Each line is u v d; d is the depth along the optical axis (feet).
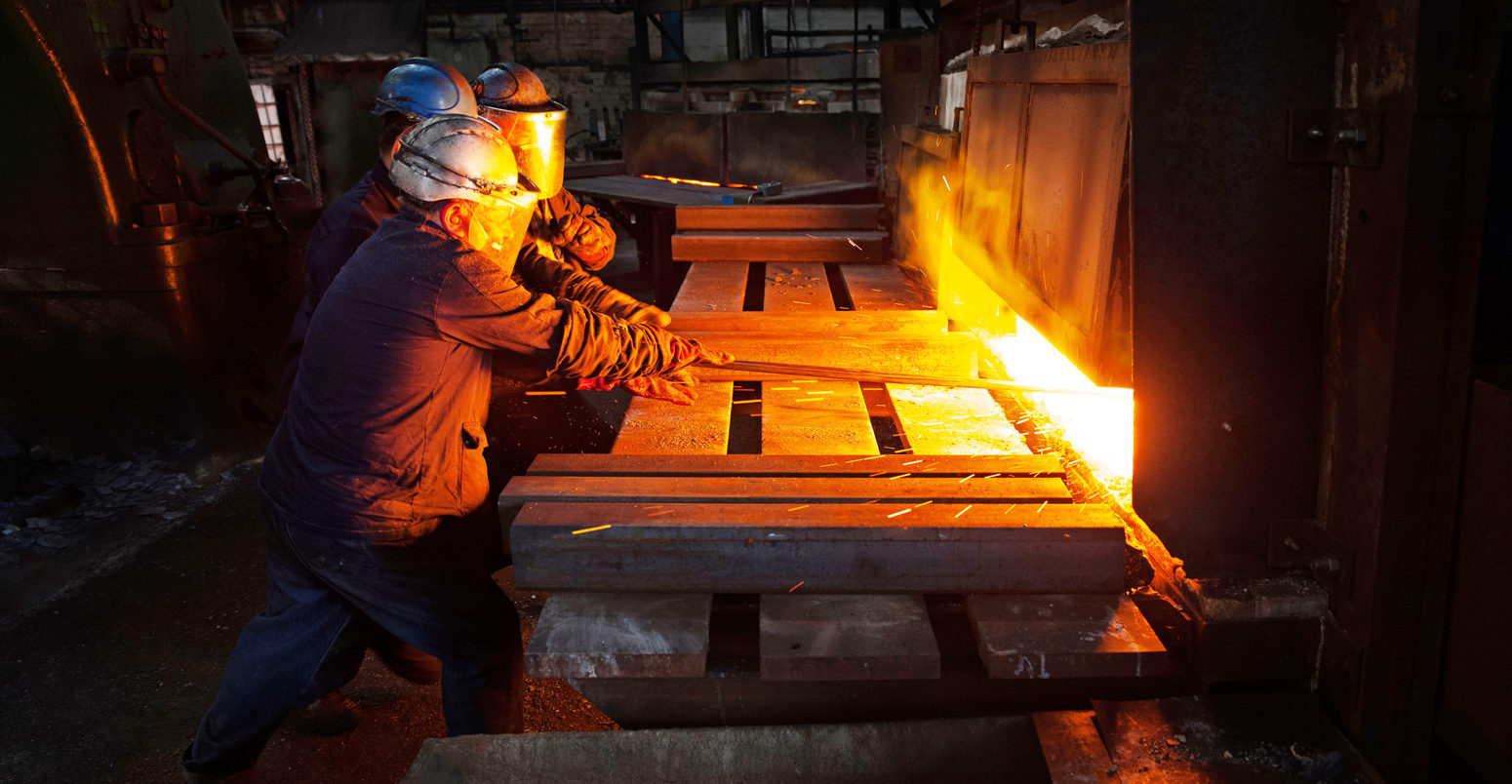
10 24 13.47
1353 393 4.72
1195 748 4.76
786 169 25.11
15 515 14.07
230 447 16.30
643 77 33.81
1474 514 4.57
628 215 26.81
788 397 8.00
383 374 5.84
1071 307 6.41
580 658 4.80
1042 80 7.36
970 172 10.10
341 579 6.33
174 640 11.14
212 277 15.97
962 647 5.49
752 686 5.52
